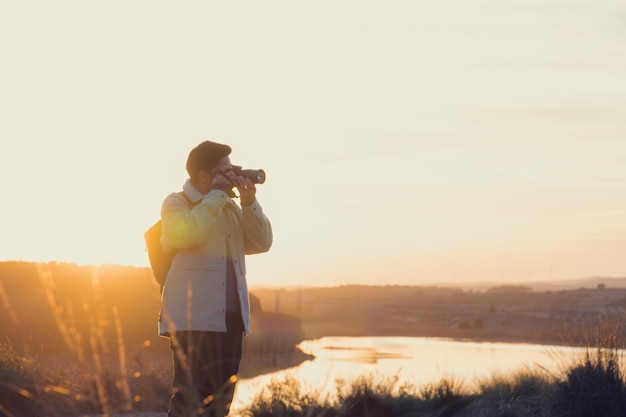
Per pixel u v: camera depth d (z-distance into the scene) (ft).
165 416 16.15
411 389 35.06
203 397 16.10
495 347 231.09
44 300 84.58
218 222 17.39
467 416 29.07
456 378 38.68
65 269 106.52
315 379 28.68
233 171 17.51
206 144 17.92
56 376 27.27
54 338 63.10
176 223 16.66
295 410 25.20
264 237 18.24
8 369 28.12
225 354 16.70
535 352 182.19
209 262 17.01
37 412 17.17
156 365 25.66
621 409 24.58
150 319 91.97
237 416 25.02
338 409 25.90
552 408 25.81
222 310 16.76
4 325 68.03
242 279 17.54
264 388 26.12
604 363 25.66
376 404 27.07
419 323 579.07
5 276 97.60
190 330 16.47
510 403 29.07
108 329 81.87
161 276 17.44
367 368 41.34
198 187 17.89
